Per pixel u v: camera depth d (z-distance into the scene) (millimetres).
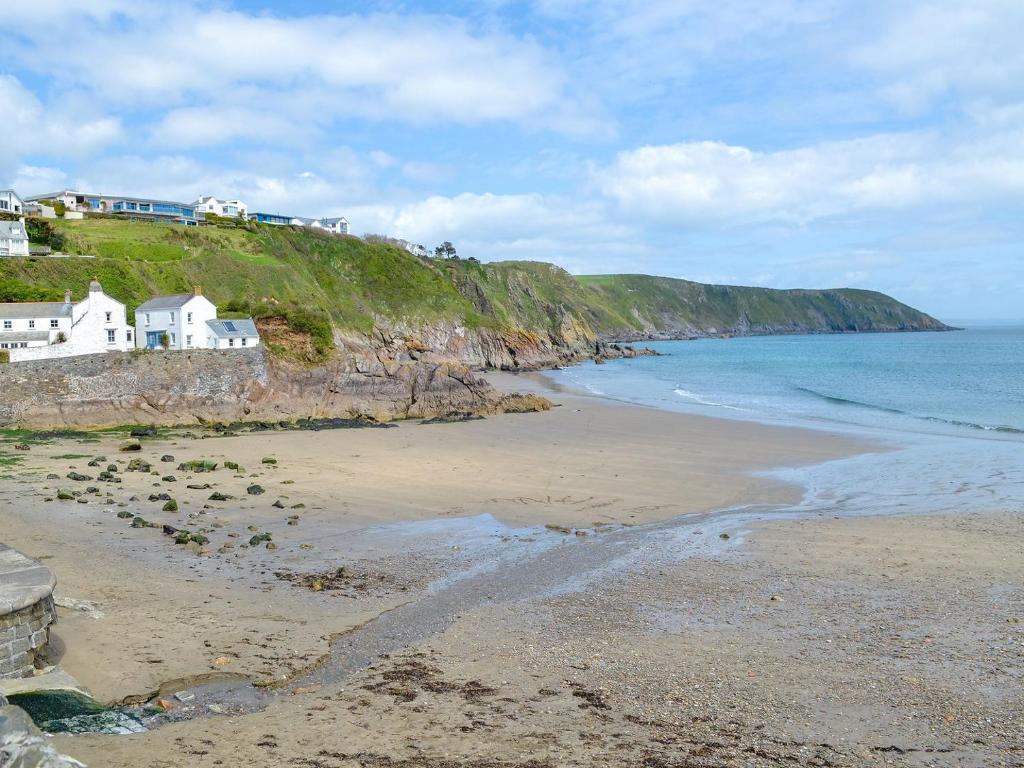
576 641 13844
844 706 11172
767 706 11133
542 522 23984
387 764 9180
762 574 18391
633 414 53875
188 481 28391
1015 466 32625
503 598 16453
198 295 56688
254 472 31031
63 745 9305
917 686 11922
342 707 10867
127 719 10258
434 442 41031
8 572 12453
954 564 18969
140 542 19562
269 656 12719
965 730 10445
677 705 11117
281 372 52375
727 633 14352
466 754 9484
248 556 18969
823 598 16531
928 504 26109
